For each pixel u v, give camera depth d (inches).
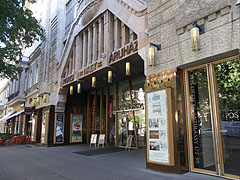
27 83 885.2
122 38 339.0
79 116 607.5
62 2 634.2
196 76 228.8
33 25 379.9
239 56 177.6
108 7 370.6
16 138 684.1
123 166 265.0
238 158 183.2
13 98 1005.2
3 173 238.4
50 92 584.7
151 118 246.5
